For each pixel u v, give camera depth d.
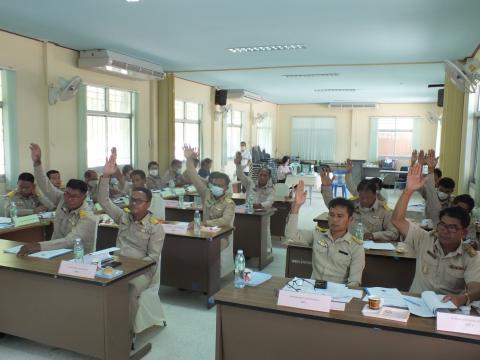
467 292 2.10
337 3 4.13
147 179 7.52
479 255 2.32
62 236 3.39
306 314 2.00
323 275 2.70
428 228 4.11
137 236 3.20
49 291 2.71
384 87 10.76
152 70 7.36
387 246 3.43
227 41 5.82
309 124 16.27
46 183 4.15
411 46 5.97
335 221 2.67
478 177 5.84
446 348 1.84
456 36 5.36
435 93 11.93
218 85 10.82
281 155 16.67
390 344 1.93
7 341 3.19
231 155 12.72
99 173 7.09
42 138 6.03
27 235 4.48
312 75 8.89
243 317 2.19
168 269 4.02
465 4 4.11
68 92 6.00
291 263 3.49
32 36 5.65
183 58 7.11
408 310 2.03
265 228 5.32
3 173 5.67
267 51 6.46
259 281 2.45
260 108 14.76
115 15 4.64
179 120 9.72
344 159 15.91
